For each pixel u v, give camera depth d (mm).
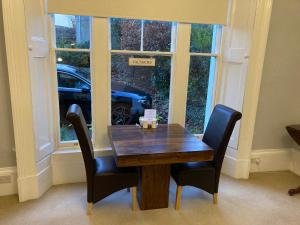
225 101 3000
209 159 2141
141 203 2318
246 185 2846
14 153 2436
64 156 2697
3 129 2363
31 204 2367
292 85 3000
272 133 3119
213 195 2449
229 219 2246
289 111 3088
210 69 3020
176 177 2299
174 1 2582
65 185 2727
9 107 2328
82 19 2506
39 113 2410
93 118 2713
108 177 2141
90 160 2080
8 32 2062
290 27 2801
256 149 3129
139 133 2488
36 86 2334
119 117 2867
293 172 3186
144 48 2750
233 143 2977
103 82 2639
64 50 2529
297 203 2527
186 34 2746
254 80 2750
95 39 2506
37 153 2410
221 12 2760
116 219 2199
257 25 2605
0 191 2473
